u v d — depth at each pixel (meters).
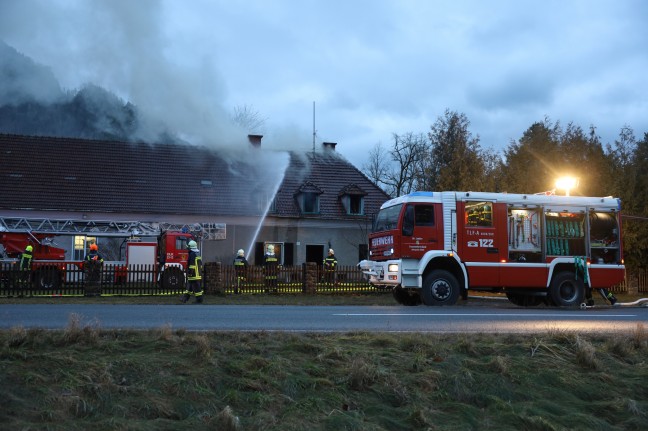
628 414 6.90
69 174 37.12
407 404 6.61
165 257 28.97
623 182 27.16
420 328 10.88
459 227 18.11
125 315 12.81
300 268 24.86
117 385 6.17
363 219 39.97
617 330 11.03
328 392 6.60
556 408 6.87
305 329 10.40
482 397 6.95
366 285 25.12
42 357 6.77
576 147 30.70
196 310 14.80
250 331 9.12
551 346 8.49
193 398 6.20
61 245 33.75
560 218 18.94
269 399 6.31
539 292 18.88
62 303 18.08
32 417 5.38
